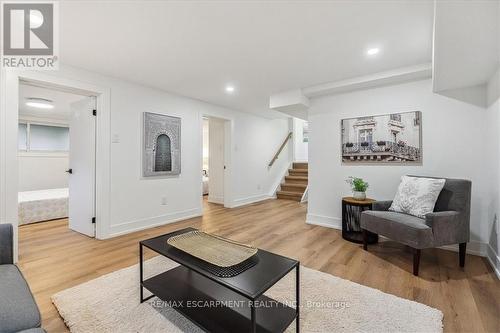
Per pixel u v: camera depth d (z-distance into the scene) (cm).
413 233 210
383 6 172
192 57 258
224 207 518
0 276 123
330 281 198
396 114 305
